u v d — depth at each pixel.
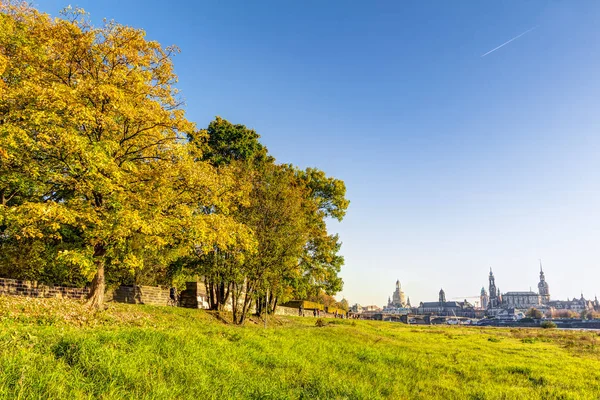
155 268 34.44
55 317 14.00
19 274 22.94
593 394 12.24
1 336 8.34
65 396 6.00
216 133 31.66
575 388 13.06
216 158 30.44
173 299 32.06
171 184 17.86
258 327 24.62
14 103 14.84
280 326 30.75
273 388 8.70
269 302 34.91
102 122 15.54
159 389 7.01
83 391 6.37
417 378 13.19
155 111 17.42
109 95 15.29
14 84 15.80
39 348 8.08
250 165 27.03
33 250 21.41
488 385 12.77
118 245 16.81
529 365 18.14
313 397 9.00
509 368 16.67
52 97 14.07
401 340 28.31
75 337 8.96
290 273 25.58
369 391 10.24
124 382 7.15
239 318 27.42
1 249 21.52
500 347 28.02
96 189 15.03
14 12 18.02
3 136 13.30
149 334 10.93
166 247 23.61
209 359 10.09
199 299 33.47
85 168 14.67
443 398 10.81
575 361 20.89
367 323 53.16
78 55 16.83
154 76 19.25
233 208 21.53
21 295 18.30
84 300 18.12
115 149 16.33
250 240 20.53
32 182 15.75
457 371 15.36
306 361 13.20
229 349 12.15
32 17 17.20
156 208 17.06
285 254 24.14
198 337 12.70
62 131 14.04
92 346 8.42
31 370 6.53
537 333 54.88
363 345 21.02
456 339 34.44
